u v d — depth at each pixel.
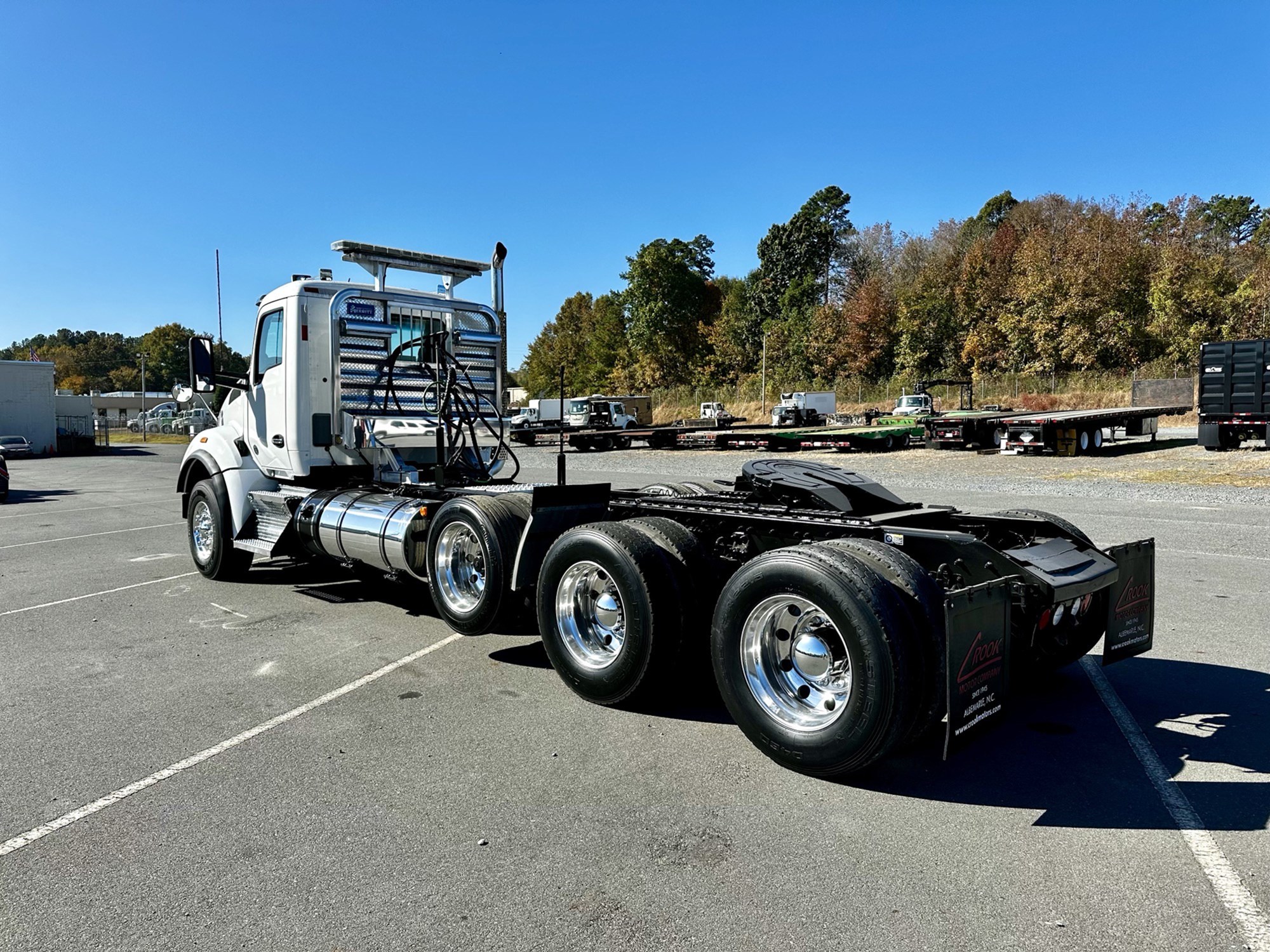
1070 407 46.81
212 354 7.92
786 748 3.76
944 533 4.03
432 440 7.11
